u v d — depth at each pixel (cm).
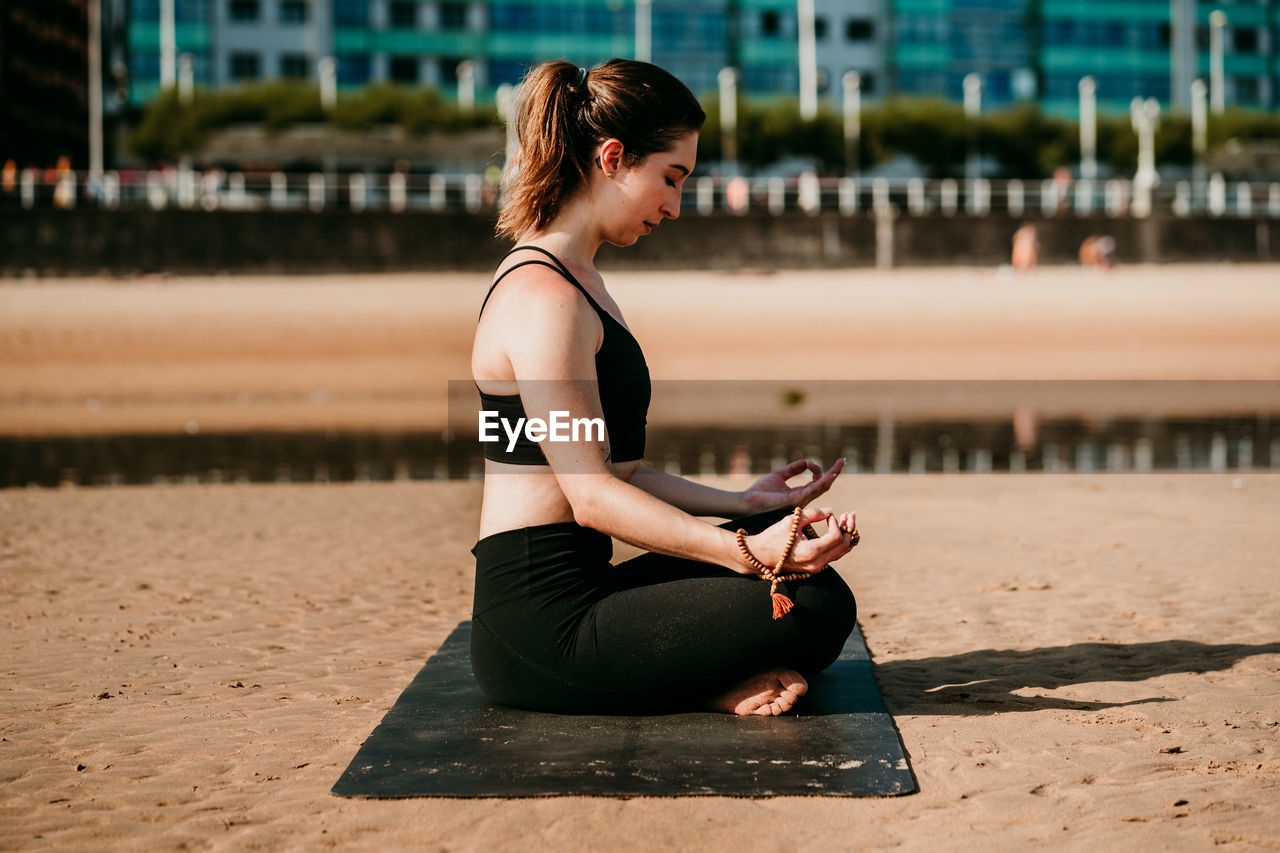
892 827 238
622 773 261
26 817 252
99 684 362
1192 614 438
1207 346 2611
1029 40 6631
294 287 3259
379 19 6050
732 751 274
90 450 1284
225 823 247
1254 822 240
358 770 266
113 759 290
